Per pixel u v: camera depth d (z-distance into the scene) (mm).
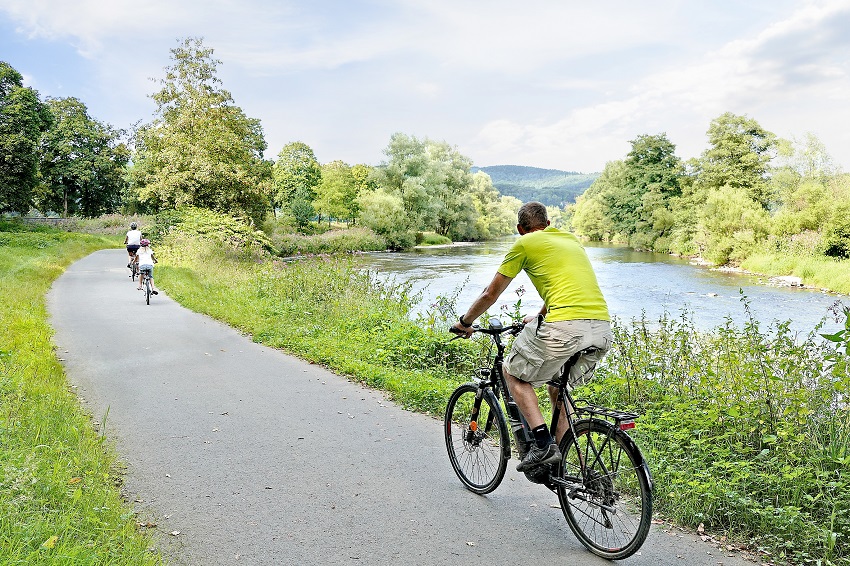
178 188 33938
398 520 3986
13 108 47469
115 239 45812
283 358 8875
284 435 5641
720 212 42594
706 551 3605
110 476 4527
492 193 108188
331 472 4785
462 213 82625
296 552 3559
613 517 3496
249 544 3643
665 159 67750
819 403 5609
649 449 4965
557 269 3711
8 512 3432
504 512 4117
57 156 61406
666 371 7168
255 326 10969
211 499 4266
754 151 57094
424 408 6512
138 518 3926
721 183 56906
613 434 3473
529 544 3686
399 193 71125
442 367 8477
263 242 33000
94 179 62469
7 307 11695
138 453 5141
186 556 3488
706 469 4531
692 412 5602
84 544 3264
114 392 6988
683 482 4266
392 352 8688
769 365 6340
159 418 6078
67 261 25406
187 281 18188
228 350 9398
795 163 48719
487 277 29141
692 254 52250
